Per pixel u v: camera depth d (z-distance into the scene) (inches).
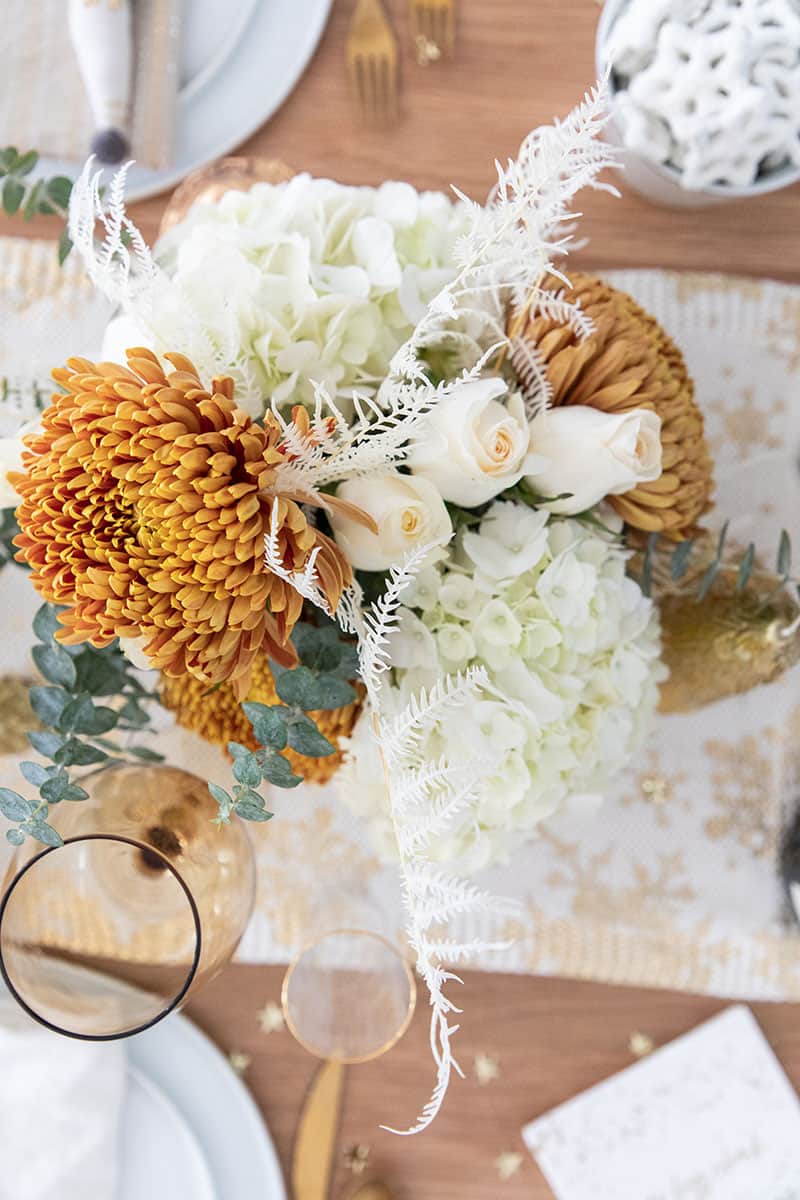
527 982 31.2
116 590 19.7
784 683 30.4
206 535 19.3
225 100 29.8
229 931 24.0
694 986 30.9
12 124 29.1
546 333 22.8
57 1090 30.0
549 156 20.1
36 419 23.2
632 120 27.0
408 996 29.5
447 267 23.8
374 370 23.2
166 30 29.1
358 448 20.7
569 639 23.3
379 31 30.0
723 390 30.7
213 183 25.9
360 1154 30.9
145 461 19.4
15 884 22.0
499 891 30.9
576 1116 30.9
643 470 22.7
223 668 20.4
